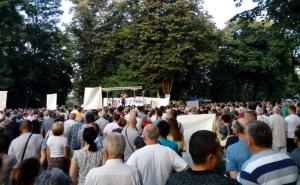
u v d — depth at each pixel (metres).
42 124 13.03
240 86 60.50
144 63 48.03
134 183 4.44
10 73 47.31
